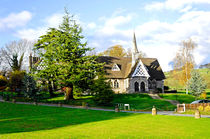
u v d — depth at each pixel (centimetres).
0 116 2998
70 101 4478
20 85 5500
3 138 1702
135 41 6462
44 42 5100
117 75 6197
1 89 6550
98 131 1991
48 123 2427
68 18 4588
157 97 5306
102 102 4131
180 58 6819
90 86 4312
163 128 2119
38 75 4459
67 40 4319
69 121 2561
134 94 5541
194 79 4916
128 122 2462
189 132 1942
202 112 3294
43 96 5669
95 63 4994
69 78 4322
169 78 9331
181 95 5650
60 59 4353
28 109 3678
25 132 1947
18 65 7094
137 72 6050
